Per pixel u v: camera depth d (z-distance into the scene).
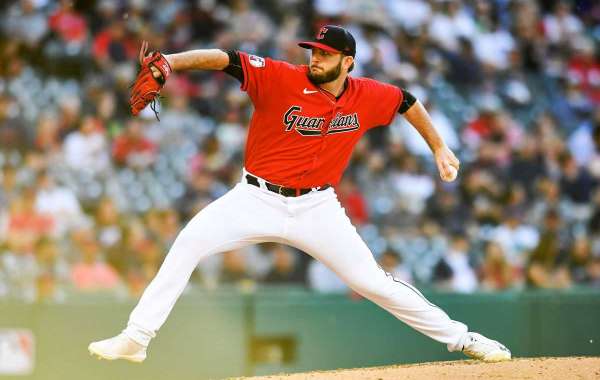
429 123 17.27
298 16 47.94
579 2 55.19
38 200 33.94
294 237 16.20
